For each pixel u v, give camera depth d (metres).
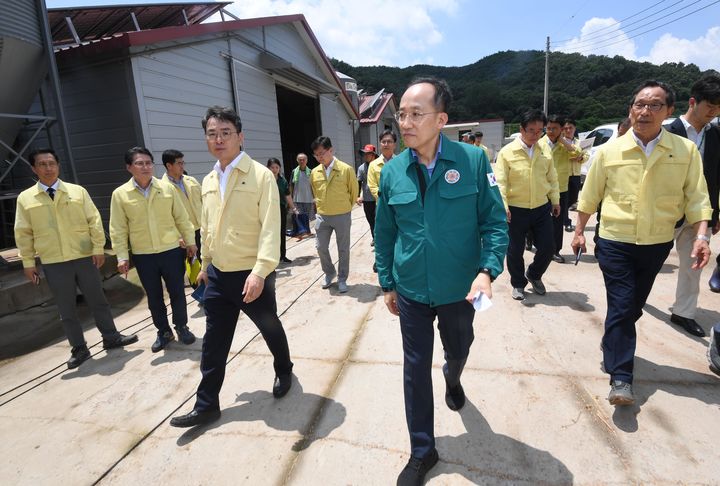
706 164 2.94
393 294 2.14
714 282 3.95
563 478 1.92
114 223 3.48
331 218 4.57
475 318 3.66
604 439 2.15
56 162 3.40
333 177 4.45
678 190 2.41
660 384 2.57
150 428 2.54
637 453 2.04
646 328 3.31
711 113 2.81
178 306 3.70
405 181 1.91
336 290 4.81
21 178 7.34
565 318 3.57
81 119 5.95
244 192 2.38
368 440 2.26
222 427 2.47
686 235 3.12
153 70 5.78
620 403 2.24
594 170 2.65
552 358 2.94
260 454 2.22
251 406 2.66
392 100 21.06
